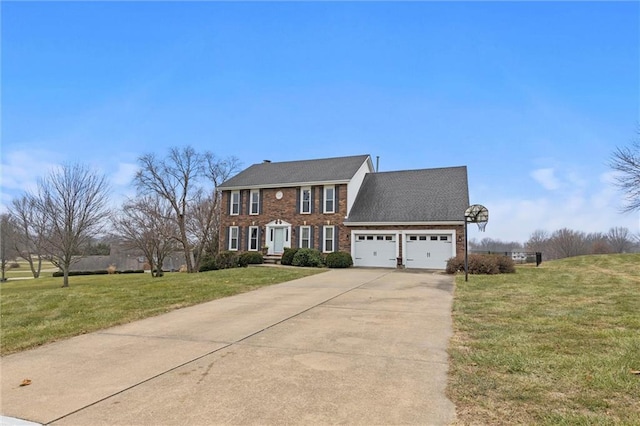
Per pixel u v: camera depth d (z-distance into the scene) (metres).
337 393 4.02
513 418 3.34
